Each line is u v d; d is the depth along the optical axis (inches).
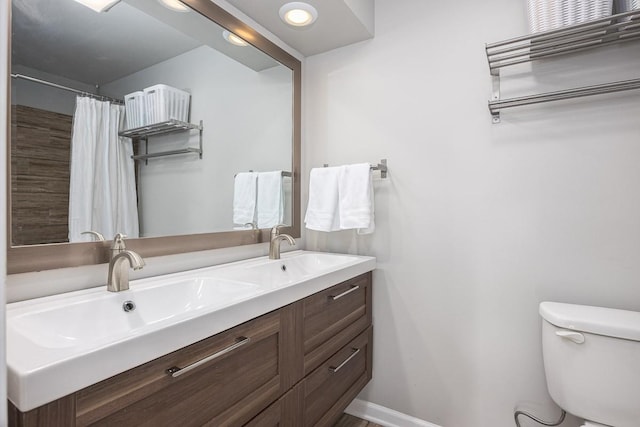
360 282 64.7
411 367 66.6
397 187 68.3
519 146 56.9
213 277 48.9
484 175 59.8
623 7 46.8
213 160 59.7
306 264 71.6
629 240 49.4
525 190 56.4
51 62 39.6
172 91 53.2
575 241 52.9
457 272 62.3
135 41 48.4
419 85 66.1
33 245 37.0
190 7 54.1
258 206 68.4
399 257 68.1
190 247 54.1
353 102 73.9
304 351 47.1
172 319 29.6
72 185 41.2
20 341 25.5
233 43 62.6
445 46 63.5
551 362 48.3
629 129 49.5
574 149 52.9
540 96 51.8
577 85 52.5
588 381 44.5
